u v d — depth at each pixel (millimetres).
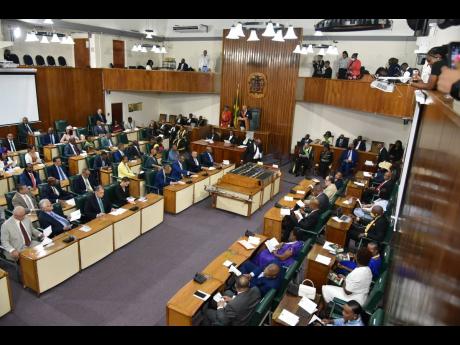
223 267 5699
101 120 15617
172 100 18328
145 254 7344
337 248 6441
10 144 11797
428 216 2645
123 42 16719
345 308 4555
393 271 4586
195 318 5383
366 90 11516
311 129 15023
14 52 13992
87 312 5629
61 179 9727
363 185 10117
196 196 10047
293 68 14445
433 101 3520
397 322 3146
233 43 15414
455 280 1660
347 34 13617
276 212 8125
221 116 16031
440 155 2586
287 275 5238
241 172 10375
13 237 6148
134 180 9641
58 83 14320
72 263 6371
